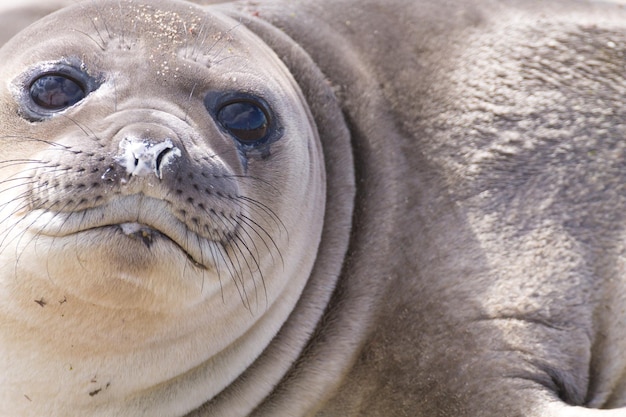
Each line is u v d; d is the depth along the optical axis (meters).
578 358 8.91
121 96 7.49
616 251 9.09
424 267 9.18
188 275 7.06
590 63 9.85
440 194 9.41
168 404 8.56
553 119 9.55
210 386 8.73
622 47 9.93
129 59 7.79
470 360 8.82
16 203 6.93
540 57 9.91
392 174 9.61
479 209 9.26
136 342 7.71
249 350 8.86
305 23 10.61
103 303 7.09
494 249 9.08
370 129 9.85
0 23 11.62
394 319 9.16
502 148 9.45
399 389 9.07
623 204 9.21
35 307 7.27
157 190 6.58
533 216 9.17
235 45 8.52
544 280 8.96
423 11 10.60
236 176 7.80
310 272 9.29
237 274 7.85
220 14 9.33
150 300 7.16
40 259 6.79
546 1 10.78
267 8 10.89
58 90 7.61
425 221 9.34
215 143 7.69
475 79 9.86
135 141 6.65
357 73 10.15
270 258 8.41
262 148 8.30
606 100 9.66
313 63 10.10
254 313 8.53
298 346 9.21
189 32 8.27
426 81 9.98
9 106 7.73
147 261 6.73
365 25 10.59
